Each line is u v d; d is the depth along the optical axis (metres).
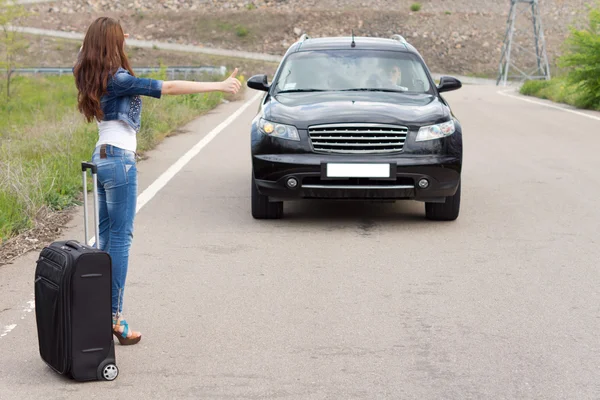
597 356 7.75
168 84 7.55
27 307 9.26
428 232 12.91
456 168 13.03
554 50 134.62
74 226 13.40
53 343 7.19
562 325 8.62
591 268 10.83
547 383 7.12
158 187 16.81
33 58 120.75
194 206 14.95
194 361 7.64
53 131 23.00
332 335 8.32
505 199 15.62
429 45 133.38
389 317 8.88
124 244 8.04
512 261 11.19
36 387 7.07
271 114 13.27
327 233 12.85
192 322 8.75
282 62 15.36
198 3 149.75
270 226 13.35
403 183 12.94
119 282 8.05
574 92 40.31
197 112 33.56
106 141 7.82
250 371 7.39
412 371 7.38
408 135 12.91
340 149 12.90
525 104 42.53
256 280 10.29
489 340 8.18
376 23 140.00
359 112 13.02
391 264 11.03
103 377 7.18
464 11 146.38
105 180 7.88
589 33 39.75
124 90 7.59
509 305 9.30
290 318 8.85
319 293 9.74
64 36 135.38
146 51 126.62
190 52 128.88
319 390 6.96
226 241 12.31
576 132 27.56
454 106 40.78
